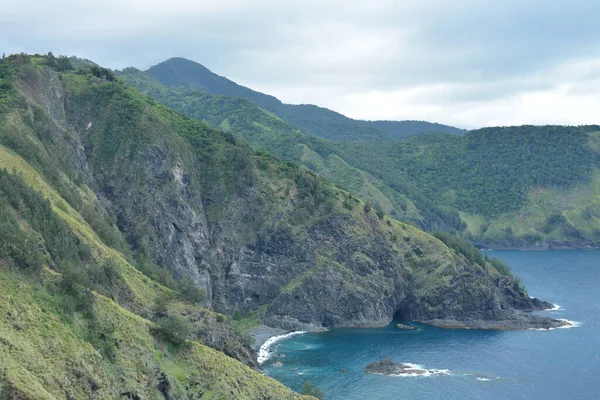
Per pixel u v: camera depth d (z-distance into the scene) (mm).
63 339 100625
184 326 130000
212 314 162375
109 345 110562
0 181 131500
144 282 159375
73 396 92438
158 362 119062
